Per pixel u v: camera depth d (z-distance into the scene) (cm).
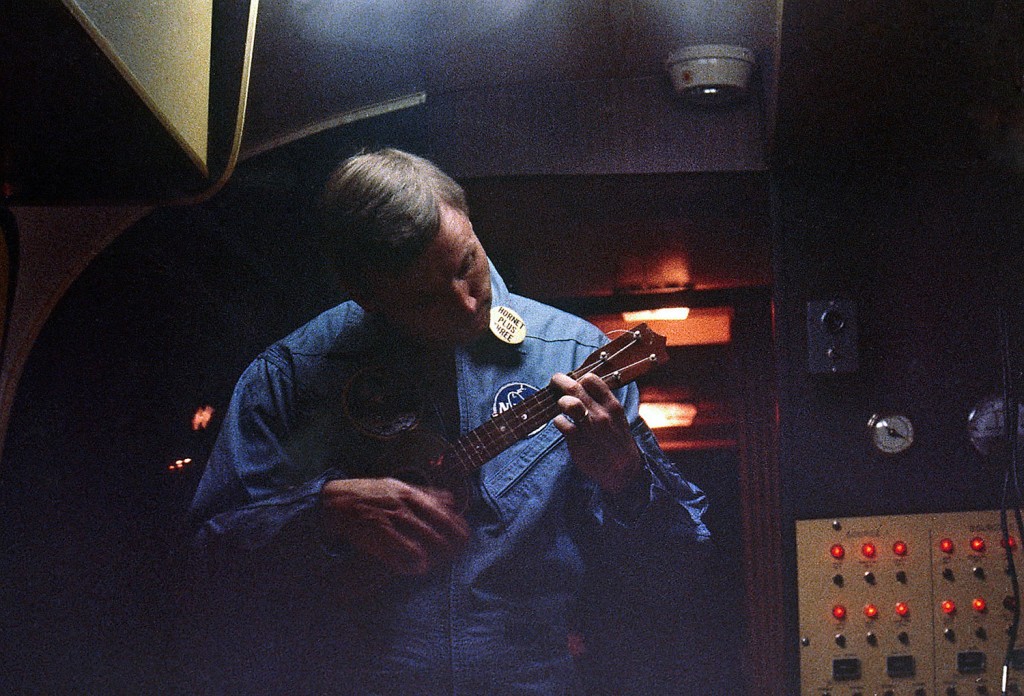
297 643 155
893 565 238
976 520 238
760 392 328
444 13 207
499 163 250
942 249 244
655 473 156
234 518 151
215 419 244
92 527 208
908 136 221
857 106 202
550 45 228
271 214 246
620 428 144
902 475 240
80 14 95
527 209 273
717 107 248
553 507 154
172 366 235
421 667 145
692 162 247
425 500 146
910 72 182
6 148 127
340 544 149
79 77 106
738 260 306
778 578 264
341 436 159
